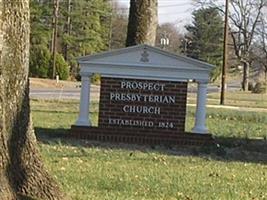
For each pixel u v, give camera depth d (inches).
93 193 339.9
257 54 3159.5
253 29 3095.5
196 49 3730.3
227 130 811.4
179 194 354.3
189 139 603.8
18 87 261.0
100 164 448.5
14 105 260.2
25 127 265.3
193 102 1485.0
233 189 383.6
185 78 606.2
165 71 605.9
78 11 2903.5
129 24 700.0
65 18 2886.3
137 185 373.4
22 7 258.8
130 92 609.0
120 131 607.5
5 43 253.6
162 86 607.5
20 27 258.8
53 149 517.0
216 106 1503.4
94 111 1017.5
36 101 1241.4
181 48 3993.6
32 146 268.2
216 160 520.7
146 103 607.5
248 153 584.4
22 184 261.3
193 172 439.8
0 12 248.5
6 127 256.8
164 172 429.7
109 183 373.7
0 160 250.4
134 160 483.2
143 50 605.9
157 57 606.2
